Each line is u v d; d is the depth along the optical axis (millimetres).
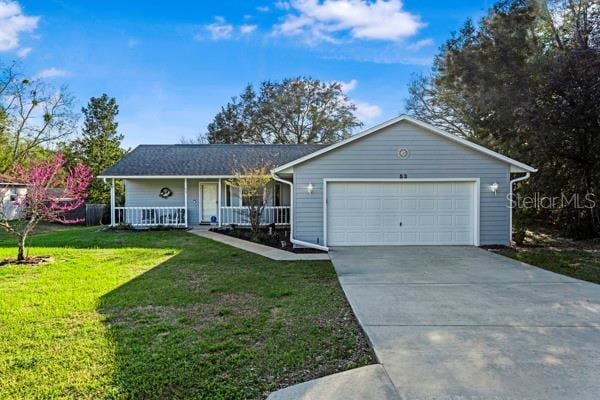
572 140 14195
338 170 11852
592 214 14477
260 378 3566
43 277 7582
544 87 13508
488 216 11969
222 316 5305
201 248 11297
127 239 13172
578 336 4527
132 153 18922
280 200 17484
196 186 17703
